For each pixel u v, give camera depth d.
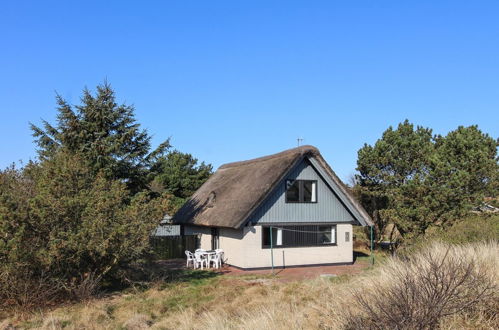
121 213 15.24
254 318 8.12
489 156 22.98
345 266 23.52
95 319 11.83
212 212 24.98
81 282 14.56
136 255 15.96
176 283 17.62
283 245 22.94
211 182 31.06
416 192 23.34
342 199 24.36
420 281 6.05
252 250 22.16
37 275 13.53
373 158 26.44
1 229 12.48
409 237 22.94
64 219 13.73
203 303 13.28
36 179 15.63
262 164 25.56
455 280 6.03
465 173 21.75
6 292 12.76
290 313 8.05
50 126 22.55
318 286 11.69
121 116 23.84
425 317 5.36
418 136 25.88
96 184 16.11
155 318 11.98
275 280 18.53
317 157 23.44
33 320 11.95
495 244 10.25
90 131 22.89
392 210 24.23
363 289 7.94
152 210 16.30
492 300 6.03
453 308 5.65
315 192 24.02
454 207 22.23
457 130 23.64
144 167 24.52
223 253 24.33
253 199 21.75
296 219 23.33
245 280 18.62
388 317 5.42
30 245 13.11
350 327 6.00
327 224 24.09
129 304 13.59
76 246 13.41
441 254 8.81
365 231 29.64
